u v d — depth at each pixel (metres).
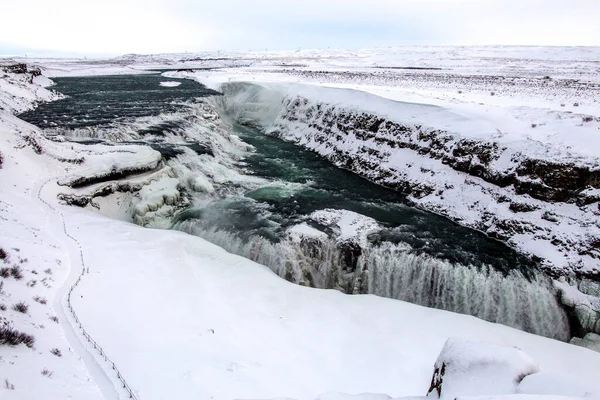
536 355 12.91
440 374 8.51
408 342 12.74
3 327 7.33
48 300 10.19
